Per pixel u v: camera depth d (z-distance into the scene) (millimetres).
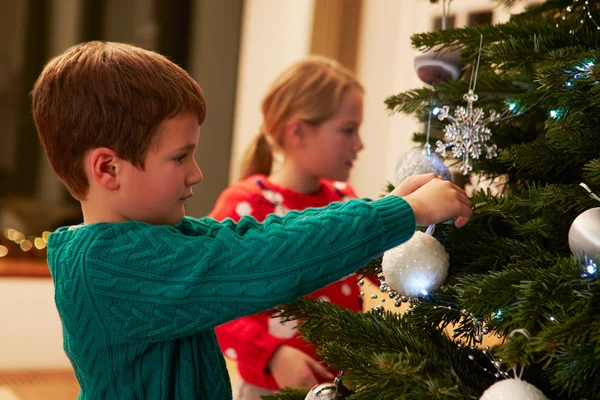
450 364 667
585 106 704
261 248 693
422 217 710
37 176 2787
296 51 2760
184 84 760
